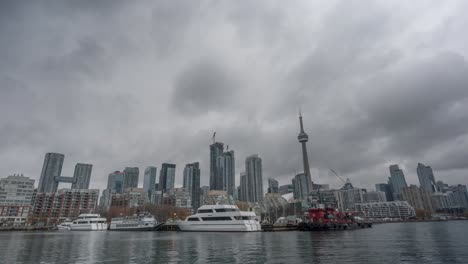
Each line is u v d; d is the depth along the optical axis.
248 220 112.62
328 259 42.94
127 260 43.50
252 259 43.25
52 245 67.50
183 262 41.22
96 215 169.12
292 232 114.06
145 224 147.25
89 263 41.09
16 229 178.25
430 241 71.38
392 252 50.44
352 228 141.75
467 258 43.69
